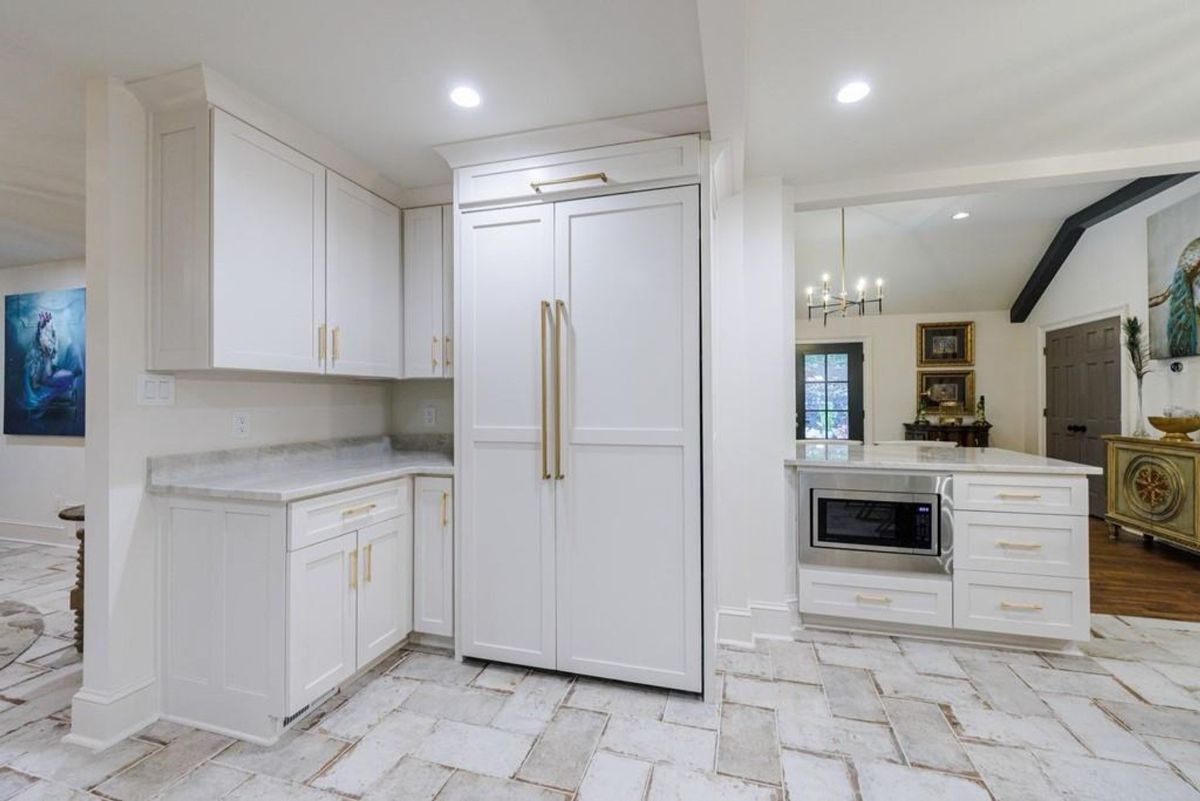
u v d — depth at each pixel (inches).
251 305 78.4
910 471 101.7
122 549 73.3
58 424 163.0
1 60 68.5
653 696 82.8
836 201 110.6
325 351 91.7
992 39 67.0
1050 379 234.2
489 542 91.7
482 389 92.3
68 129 85.5
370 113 82.0
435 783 63.8
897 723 75.6
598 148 86.4
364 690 84.4
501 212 91.4
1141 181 167.0
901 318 269.4
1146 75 74.6
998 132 90.3
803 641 102.6
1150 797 61.2
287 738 72.3
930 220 203.2
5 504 169.9
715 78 65.8
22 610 115.6
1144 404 177.0
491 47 66.9
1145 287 176.4
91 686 72.1
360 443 117.1
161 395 78.5
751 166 102.3
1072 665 92.3
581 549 87.0
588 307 86.9
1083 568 94.2
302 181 87.4
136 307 75.1
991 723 75.5
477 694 83.3
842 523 105.7
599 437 86.1
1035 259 228.4
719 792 62.3
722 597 101.7
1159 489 153.7
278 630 71.7
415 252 111.2
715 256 103.2
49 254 154.6
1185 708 78.9
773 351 105.3
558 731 73.9
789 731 73.9
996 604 98.0
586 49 67.4
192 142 74.0
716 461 102.9
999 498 97.7
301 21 61.8
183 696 76.2
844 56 70.2
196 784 63.6
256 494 71.7
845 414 276.1
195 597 75.7
